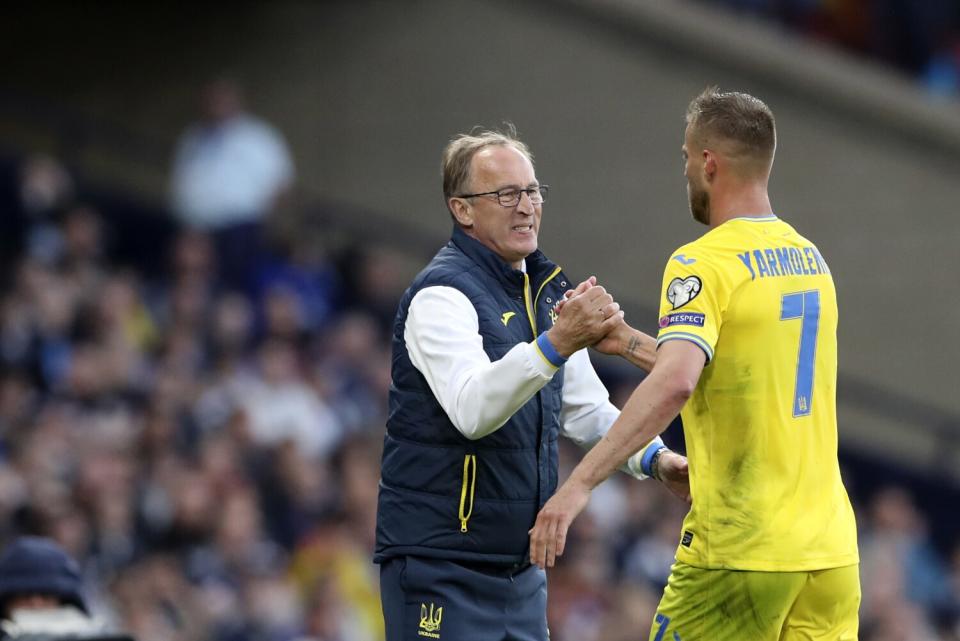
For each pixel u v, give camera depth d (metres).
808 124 56.44
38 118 52.19
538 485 17.53
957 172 57.47
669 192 56.00
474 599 17.30
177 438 36.47
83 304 39.97
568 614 37.66
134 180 53.72
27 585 18.02
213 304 42.78
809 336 16.41
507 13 56.69
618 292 55.47
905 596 45.12
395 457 17.55
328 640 34.22
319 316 46.34
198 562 33.38
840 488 16.69
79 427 35.38
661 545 41.66
